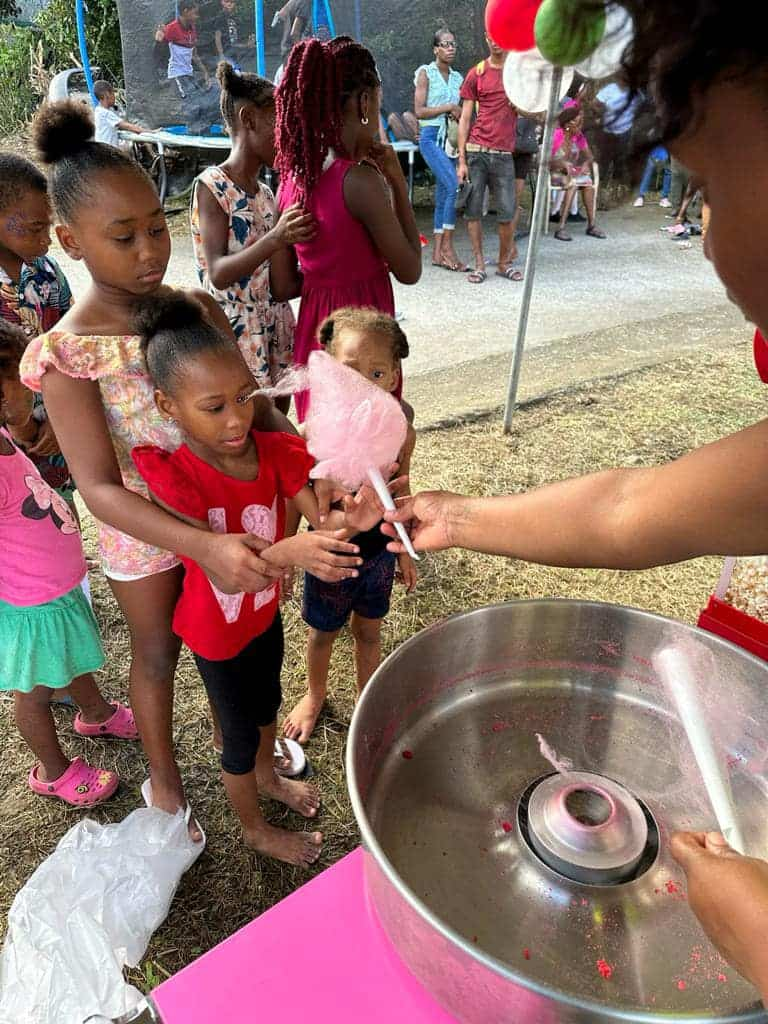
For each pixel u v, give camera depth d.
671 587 3.19
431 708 1.08
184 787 2.25
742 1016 0.60
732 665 0.99
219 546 1.41
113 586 1.81
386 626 2.92
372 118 2.47
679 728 1.06
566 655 1.12
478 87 6.41
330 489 1.62
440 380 5.08
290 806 2.20
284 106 2.34
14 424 2.13
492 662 1.11
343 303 2.58
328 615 2.17
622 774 1.03
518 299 6.69
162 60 8.85
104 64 10.95
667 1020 0.60
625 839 0.88
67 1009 1.48
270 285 2.95
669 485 0.87
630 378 5.07
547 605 1.07
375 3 8.67
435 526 1.14
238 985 0.88
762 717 0.97
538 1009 0.64
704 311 6.51
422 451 4.08
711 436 4.30
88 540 3.32
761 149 0.51
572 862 0.86
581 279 7.27
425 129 6.93
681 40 0.49
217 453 1.55
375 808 0.94
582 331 6.00
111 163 1.51
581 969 0.81
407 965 0.76
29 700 2.04
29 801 2.22
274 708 1.89
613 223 9.26
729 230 0.56
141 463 1.50
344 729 2.49
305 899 0.97
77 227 1.54
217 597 1.60
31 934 1.62
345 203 2.40
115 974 1.55
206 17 8.64
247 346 2.88
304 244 2.54
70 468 1.62
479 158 6.66
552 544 0.99
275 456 1.63
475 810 0.97
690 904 0.74
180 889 1.98
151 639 1.87
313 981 0.88
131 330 1.66
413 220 2.84
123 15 8.70
